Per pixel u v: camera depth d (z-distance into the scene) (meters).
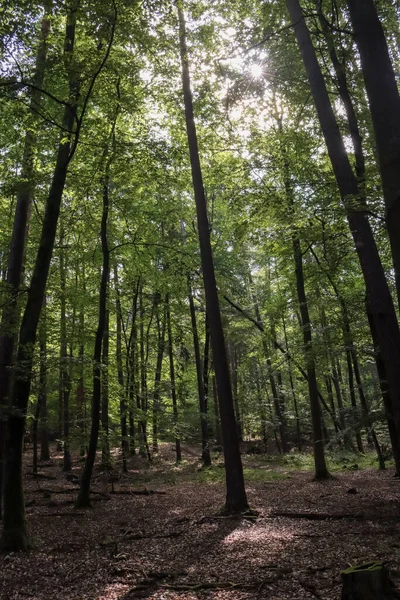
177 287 13.10
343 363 24.70
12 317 7.89
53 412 23.42
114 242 12.98
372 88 3.95
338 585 4.77
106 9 6.98
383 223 8.16
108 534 7.91
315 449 13.73
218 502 10.45
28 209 10.59
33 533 8.04
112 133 9.64
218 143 11.80
